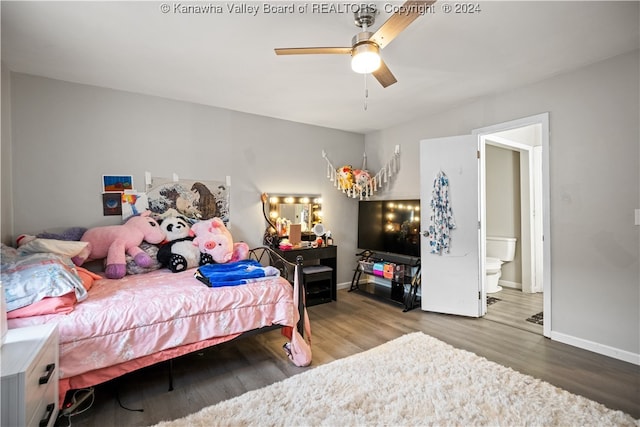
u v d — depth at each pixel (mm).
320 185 4465
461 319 3363
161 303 1990
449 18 1961
